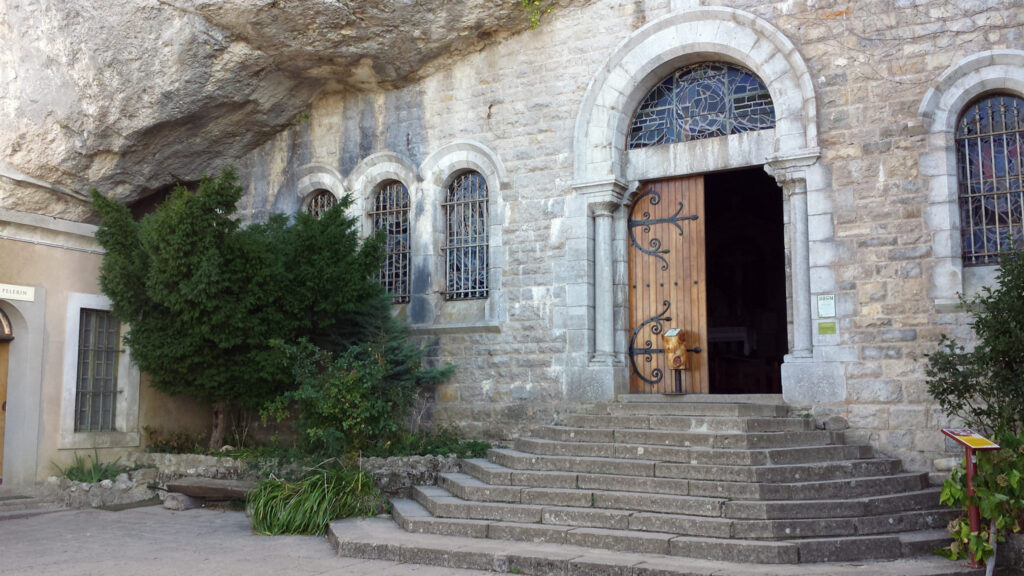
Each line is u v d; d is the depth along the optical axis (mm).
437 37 12000
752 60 10445
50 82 11336
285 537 8766
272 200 13742
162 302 10859
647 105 11477
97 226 12062
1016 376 7234
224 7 11047
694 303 10984
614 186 11172
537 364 11461
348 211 13117
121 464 11938
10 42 11375
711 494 7789
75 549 8117
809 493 7719
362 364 10898
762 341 18188
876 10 9852
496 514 8242
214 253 10625
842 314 9656
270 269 11023
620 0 11375
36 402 11023
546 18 11883
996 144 9391
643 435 9070
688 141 11039
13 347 11016
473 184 12523
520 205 11828
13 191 11664
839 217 9789
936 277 9242
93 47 11062
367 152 13125
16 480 10781
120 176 12648
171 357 11039
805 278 9938
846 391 9539
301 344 11148
